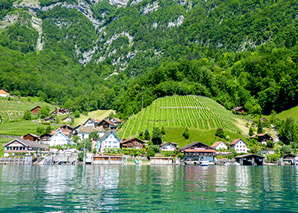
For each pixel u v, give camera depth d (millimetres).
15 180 53000
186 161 135750
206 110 194625
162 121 180250
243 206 31000
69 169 89000
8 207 29062
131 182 51250
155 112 198125
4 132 170625
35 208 28703
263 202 33281
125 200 33219
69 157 123750
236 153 142375
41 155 127312
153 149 139250
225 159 135375
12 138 155625
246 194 38750
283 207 30703
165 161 131750
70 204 30719
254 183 52156
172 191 40406
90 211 27781
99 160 124875
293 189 44281
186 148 138000
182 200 33656
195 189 42844
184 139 156750
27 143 130250
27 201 32094
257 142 160875
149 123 179625
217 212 28172
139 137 159000
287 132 165625
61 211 27641
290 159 137375
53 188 42375
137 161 127938
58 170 83250
